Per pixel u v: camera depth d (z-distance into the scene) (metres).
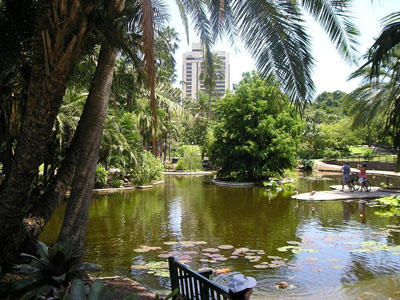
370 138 39.41
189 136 49.16
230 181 25.55
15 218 4.65
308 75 5.55
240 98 24.67
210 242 8.87
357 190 18.94
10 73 6.90
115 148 17.86
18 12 5.59
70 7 3.90
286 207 14.37
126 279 5.73
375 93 20.64
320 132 45.50
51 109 4.23
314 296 5.45
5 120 7.84
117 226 10.76
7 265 4.71
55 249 4.02
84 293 3.00
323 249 8.15
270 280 6.17
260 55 5.60
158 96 17.80
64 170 5.76
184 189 21.19
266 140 24.67
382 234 9.59
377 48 5.74
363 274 6.45
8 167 8.16
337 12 5.26
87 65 8.96
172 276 4.12
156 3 7.68
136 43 6.25
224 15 6.81
